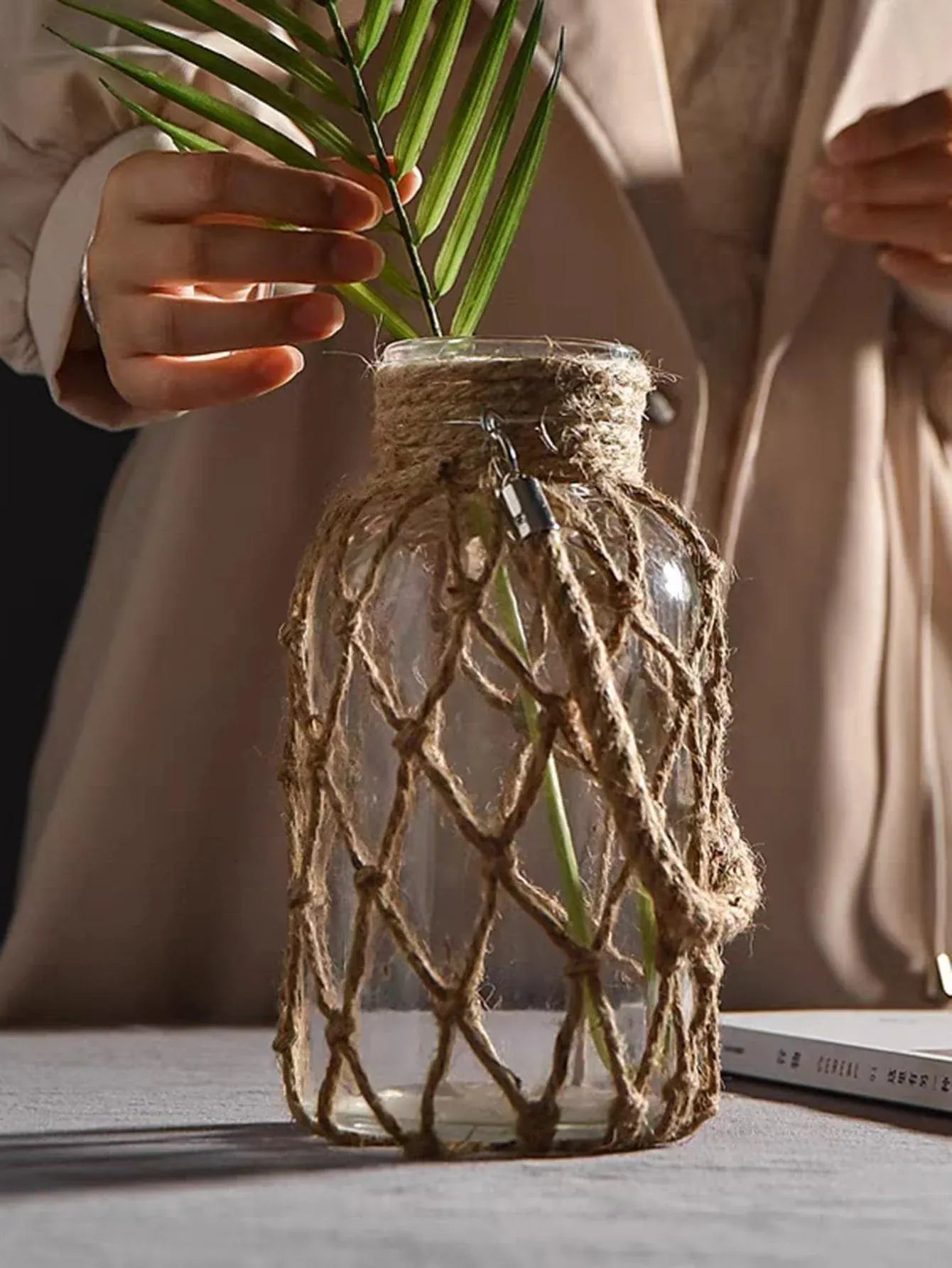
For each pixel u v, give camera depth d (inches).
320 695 31.5
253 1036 42.6
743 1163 30.3
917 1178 29.5
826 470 52.9
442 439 30.7
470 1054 30.0
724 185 52.4
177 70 41.9
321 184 33.1
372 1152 30.8
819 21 52.2
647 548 31.3
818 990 52.4
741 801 52.6
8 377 79.4
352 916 30.5
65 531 80.2
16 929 52.1
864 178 47.2
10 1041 41.1
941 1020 38.8
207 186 34.3
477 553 30.3
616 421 31.3
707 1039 31.4
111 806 51.6
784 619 52.5
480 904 29.9
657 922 30.1
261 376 37.0
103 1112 33.6
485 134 50.6
